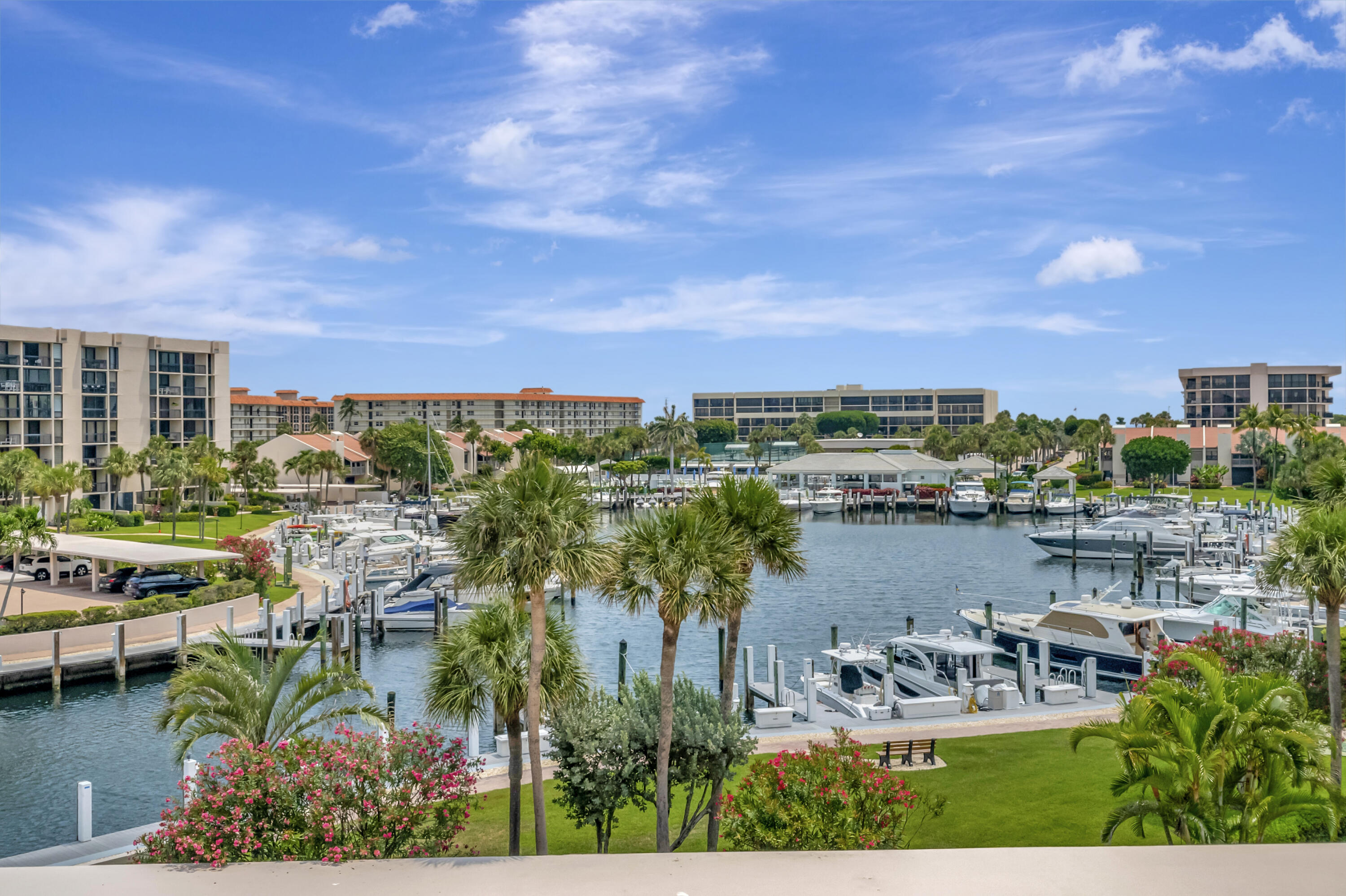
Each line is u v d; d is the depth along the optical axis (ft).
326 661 144.87
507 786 80.18
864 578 241.96
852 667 134.92
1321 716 55.01
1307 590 63.98
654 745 59.11
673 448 492.54
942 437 622.54
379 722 63.62
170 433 347.36
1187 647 82.53
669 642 56.03
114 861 63.67
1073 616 141.69
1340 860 16.29
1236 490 465.88
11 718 115.75
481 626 57.82
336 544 258.98
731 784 77.92
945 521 403.75
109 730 111.55
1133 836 62.08
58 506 265.75
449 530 55.62
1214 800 46.75
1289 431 364.38
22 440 289.12
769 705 114.42
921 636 135.74
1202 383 594.65
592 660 149.38
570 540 53.47
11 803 88.12
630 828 69.21
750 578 61.16
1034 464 597.93
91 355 315.17
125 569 189.57
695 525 55.88
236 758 46.55
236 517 337.93
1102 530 273.54
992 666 135.13
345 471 427.33
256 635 153.38
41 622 135.44
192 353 356.38
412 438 440.86
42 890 16.43
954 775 77.92
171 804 56.75
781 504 64.03
